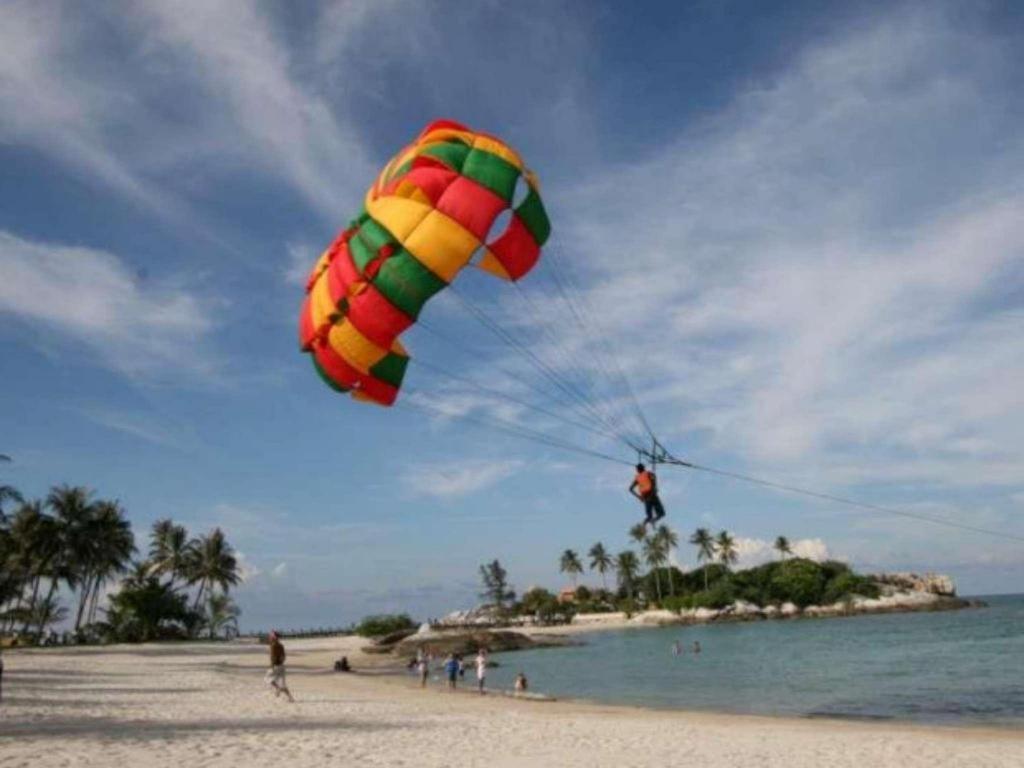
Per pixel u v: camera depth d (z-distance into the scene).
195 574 93.38
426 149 17.77
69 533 72.12
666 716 25.42
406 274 17.11
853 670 45.09
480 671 35.31
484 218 17.08
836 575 134.25
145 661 53.47
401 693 33.84
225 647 78.19
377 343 17.70
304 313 19.30
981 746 17.48
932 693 33.53
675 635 96.38
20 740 14.77
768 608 125.38
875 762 15.16
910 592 140.00
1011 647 56.84
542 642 86.00
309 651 77.19
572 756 14.98
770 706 30.94
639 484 16.83
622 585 152.62
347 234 18.22
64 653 61.59
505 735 18.22
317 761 13.37
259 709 24.03
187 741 15.41
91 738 15.38
